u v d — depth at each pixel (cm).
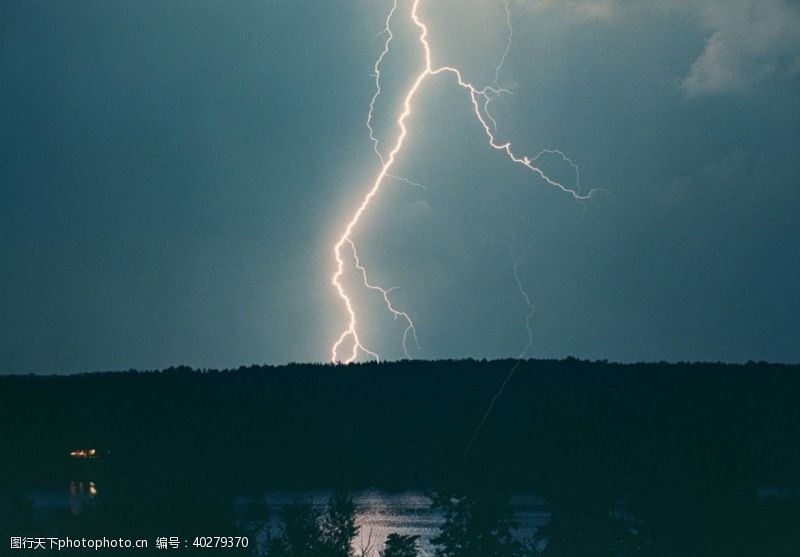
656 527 2148
